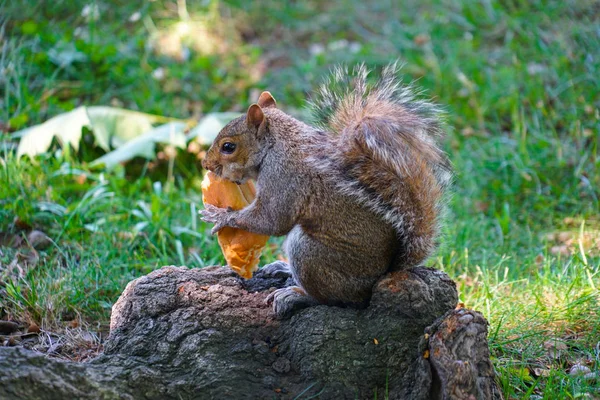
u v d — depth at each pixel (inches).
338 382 281.3
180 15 707.4
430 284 298.8
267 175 304.2
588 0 669.3
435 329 272.7
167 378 283.6
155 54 663.1
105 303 369.1
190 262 411.2
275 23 755.4
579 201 490.6
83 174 479.5
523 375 310.2
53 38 622.5
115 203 457.1
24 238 419.8
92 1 666.2
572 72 597.3
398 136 285.4
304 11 782.5
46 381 254.8
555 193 497.7
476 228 451.2
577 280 369.4
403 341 285.0
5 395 245.6
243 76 653.9
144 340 298.0
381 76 309.3
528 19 667.4
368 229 291.3
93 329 353.4
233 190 318.0
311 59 680.4
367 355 284.0
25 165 475.8
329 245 293.4
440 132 304.8
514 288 385.1
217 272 328.2
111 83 614.9
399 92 303.6
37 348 333.7
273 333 300.4
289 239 302.4
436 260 406.9
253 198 328.2
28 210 436.8
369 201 288.4
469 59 639.1
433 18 718.5
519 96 588.4
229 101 620.1
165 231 437.4
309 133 308.2
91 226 430.9
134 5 710.5
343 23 756.0
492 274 398.0
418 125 293.6
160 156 534.9
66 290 365.4
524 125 542.0
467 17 695.7
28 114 550.0
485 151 536.4
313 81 642.8
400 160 283.9
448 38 681.0
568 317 352.2
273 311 307.4
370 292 299.0
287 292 305.9
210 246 428.1
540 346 332.5
